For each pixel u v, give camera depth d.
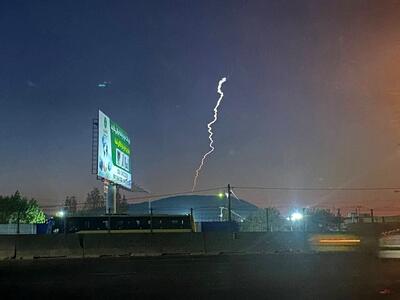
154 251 35.38
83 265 25.39
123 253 34.81
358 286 14.51
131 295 13.60
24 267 24.67
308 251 33.00
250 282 16.05
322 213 62.19
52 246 33.91
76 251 34.28
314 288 14.22
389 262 21.56
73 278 18.52
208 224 50.81
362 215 46.16
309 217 56.53
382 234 18.05
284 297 12.58
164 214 45.91
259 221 71.69
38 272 21.42
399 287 14.23
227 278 17.42
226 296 13.02
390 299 12.07
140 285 15.88
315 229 49.72
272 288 14.41
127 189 66.31
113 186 59.19
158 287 15.27
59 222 45.28
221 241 36.22
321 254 29.66
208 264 24.28
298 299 12.22
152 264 25.02
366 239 19.12
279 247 35.97
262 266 22.25
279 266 21.92
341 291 13.51
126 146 65.88
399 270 18.92
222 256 31.53
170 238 35.91
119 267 23.52
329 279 16.39
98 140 53.19
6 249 32.94
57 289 15.26
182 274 19.23
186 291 14.19
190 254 34.97
